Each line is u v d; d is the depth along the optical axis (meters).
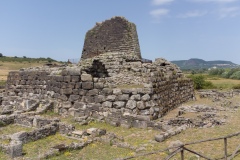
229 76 97.62
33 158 11.34
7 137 14.02
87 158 11.95
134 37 28.16
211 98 35.00
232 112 22.27
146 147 12.89
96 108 20.11
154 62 28.02
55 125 15.88
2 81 64.56
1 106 28.44
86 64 26.30
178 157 11.30
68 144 13.03
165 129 15.94
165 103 21.86
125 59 25.22
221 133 14.84
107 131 16.86
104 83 20.69
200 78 52.41
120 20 28.27
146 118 17.08
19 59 136.75
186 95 30.69
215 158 11.11
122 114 18.12
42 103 23.83
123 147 13.29
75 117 19.52
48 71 26.44
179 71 31.78
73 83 21.48
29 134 14.18
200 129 15.94
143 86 20.20
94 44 29.69
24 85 28.77
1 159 11.45
